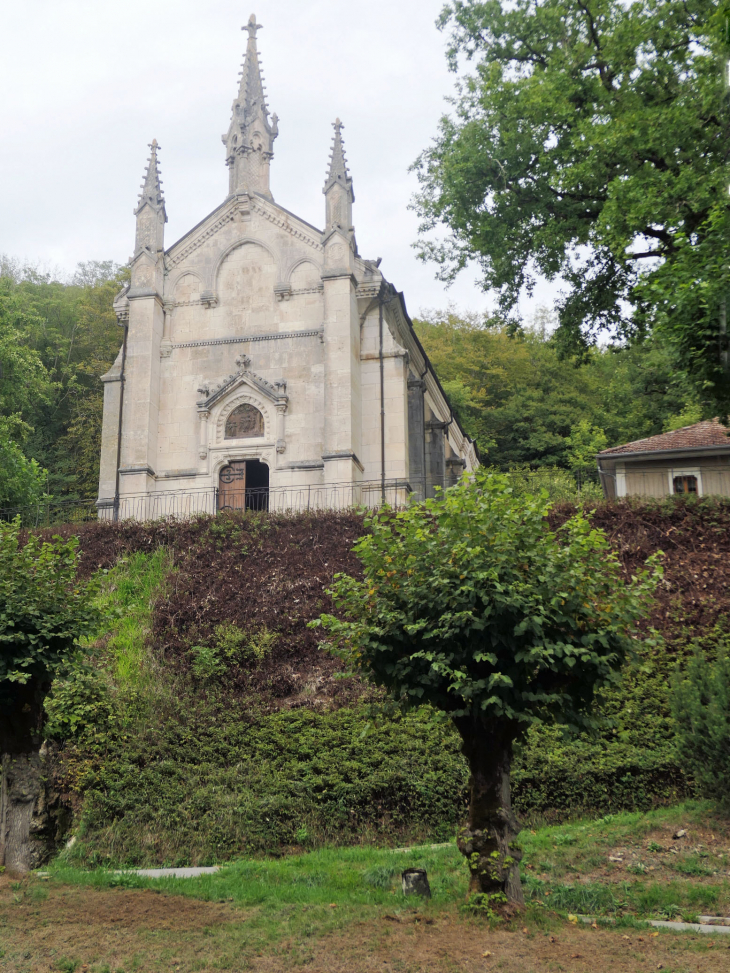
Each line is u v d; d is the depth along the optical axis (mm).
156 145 37250
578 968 9992
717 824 15383
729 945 10711
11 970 10305
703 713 16109
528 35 29141
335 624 13039
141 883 13812
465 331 69438
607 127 25094
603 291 30094
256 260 35562
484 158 28500
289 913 12094
